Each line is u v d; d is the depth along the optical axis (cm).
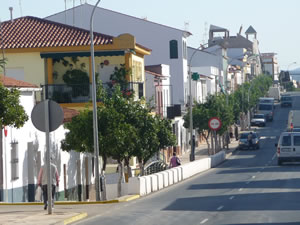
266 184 3700
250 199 2889
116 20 7831
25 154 3272
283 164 5716
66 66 5038
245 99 11394
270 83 19600
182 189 3600
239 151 8006
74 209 2617
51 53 4897
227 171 5066
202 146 9069
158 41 8212
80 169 4134
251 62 19900
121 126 3328
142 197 3238
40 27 5184
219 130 7494
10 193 3073
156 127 3522
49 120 2188
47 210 2428
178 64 8225
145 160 3612
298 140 5516
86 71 5050
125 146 3334
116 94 3494
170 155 7019
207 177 4494
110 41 4881
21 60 4956
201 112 7106
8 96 2138
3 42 4978
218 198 2989
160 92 6944
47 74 4972
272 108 13075
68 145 3597
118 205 2809
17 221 2089
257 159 6581
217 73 12275
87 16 7694
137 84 5281
